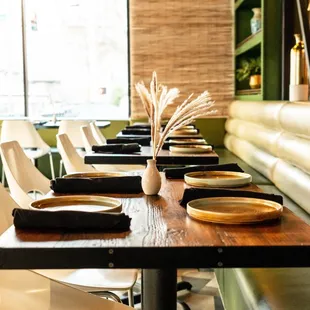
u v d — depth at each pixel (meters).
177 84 7.88
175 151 4.08
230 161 6.05
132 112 7.99
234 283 2.70
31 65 8.40
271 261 1.52
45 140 8.13
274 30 5.91
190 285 3.72
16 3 8.17
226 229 1.70
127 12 8.09
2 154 3.06
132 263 1.52
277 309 1.95
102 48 8.39
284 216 1.87
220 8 7.80
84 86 8.56
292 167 3.92
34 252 1.52
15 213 1.71
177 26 7.81
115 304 1.94
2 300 1.88
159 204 2.15
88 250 1.52
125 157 3.84
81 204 2.10
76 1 8.37
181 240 1.57
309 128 3.41
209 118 7.97
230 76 7.89
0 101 8.46
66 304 1.91
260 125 5.39
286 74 5.75
